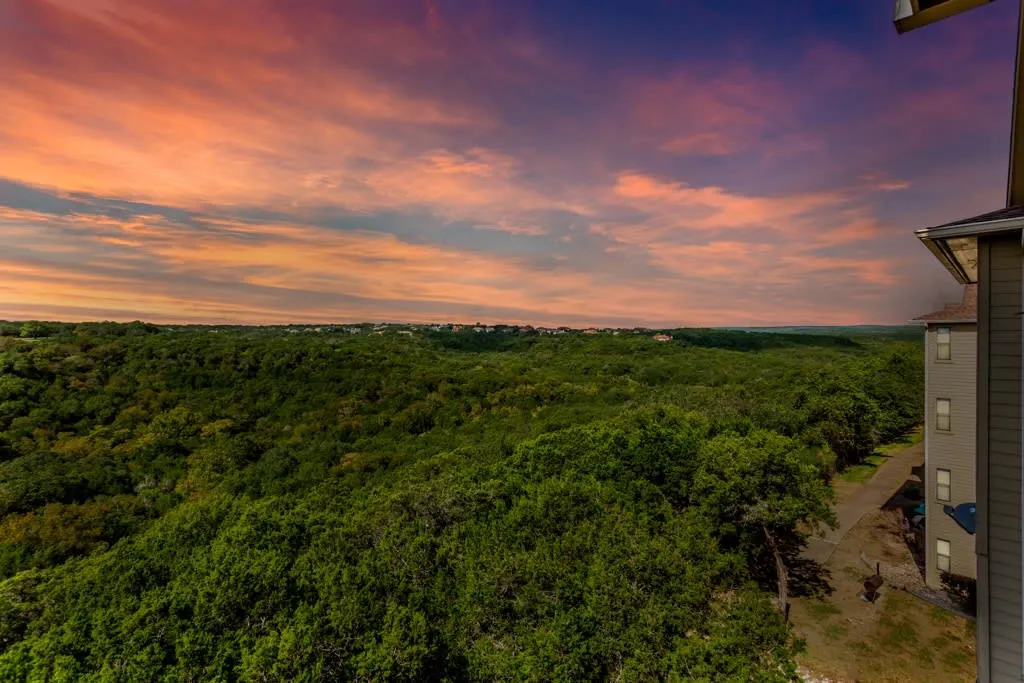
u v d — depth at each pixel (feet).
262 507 72.95
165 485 108.88
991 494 20.83
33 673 35.53
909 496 75.20
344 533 61.57
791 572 56.54
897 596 49.85
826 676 40.78
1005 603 20.56
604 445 74.49
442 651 37.93
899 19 20.04
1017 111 20.31
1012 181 22.41
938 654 42.06
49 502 92.17
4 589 52.06
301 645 34.50
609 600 39.96
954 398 47.60
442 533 58.03
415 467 108.47
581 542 47.14
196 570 46.91
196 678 34.76
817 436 86.63
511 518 54.24
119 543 72.02
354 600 39.24
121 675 34.37
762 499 50.93
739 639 38.32
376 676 33.47
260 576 42.63
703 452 59.57
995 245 20.77
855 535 63.57
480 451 111.55
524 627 39.73
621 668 37.06
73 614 43.93
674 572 42.80
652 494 61.98
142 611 38.93
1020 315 20.21
